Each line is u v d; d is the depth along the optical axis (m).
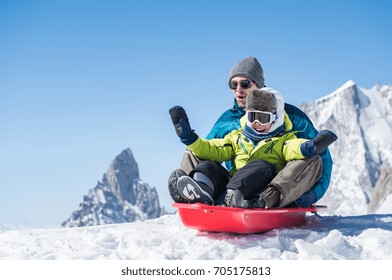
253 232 8.10
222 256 7.09
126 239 8.15
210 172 8.23
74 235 9.05
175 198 8.18
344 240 7.72
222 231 8.12
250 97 8.64
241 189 7.89
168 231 9.27
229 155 9.09
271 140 8.64
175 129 8.53
